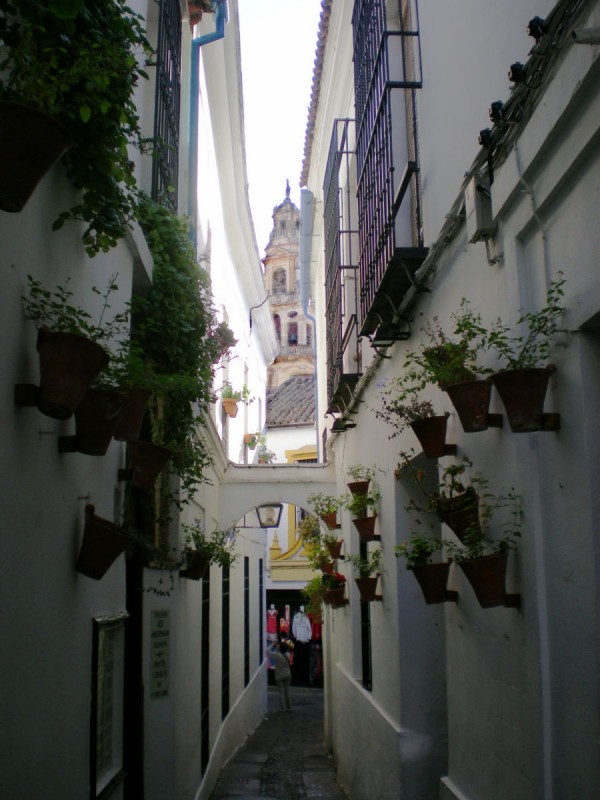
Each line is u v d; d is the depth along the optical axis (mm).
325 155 12648
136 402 3914
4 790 2764
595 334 3205
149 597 6391
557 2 3154
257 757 12367
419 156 5887
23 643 2975
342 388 8898
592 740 3078
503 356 3926
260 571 17938
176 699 6781
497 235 4066
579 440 3193
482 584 3824
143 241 5281
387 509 7270
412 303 5898
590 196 3084
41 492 3193
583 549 3160
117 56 3359
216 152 12406
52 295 3270
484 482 4312
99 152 3496
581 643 3182
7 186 2479
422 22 5750
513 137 3695
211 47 10336
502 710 4074
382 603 7555
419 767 6531
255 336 19109
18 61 2811
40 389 2908
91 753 3910
